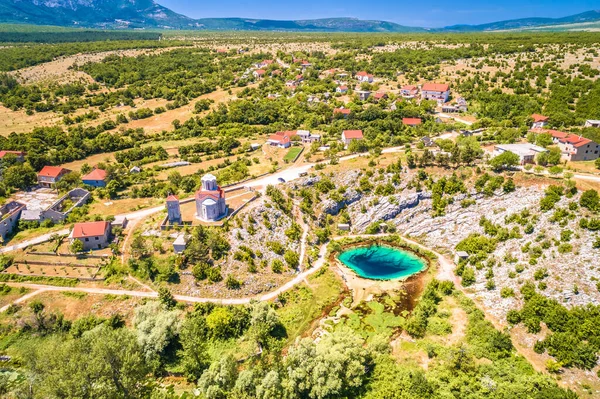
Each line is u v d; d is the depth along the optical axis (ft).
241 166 563.07
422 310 338.95
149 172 582.35
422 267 410.72
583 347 278.05
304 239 446.60
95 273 377.09
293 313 348.79
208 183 432.66
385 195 485.56
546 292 329.72
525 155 470.39
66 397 237.04
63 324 333.42
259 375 268.62
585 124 603.67
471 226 433.07
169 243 400.06
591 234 351.87
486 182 451.53
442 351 298.15
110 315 342.23
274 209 453.17
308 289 378.12
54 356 253.85
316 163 564.30
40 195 525.34
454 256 417.69
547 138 531.50
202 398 272.72
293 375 264.52
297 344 295.28
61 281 370.32
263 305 330.13
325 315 350.23
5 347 319.68
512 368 277.64
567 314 301.43
